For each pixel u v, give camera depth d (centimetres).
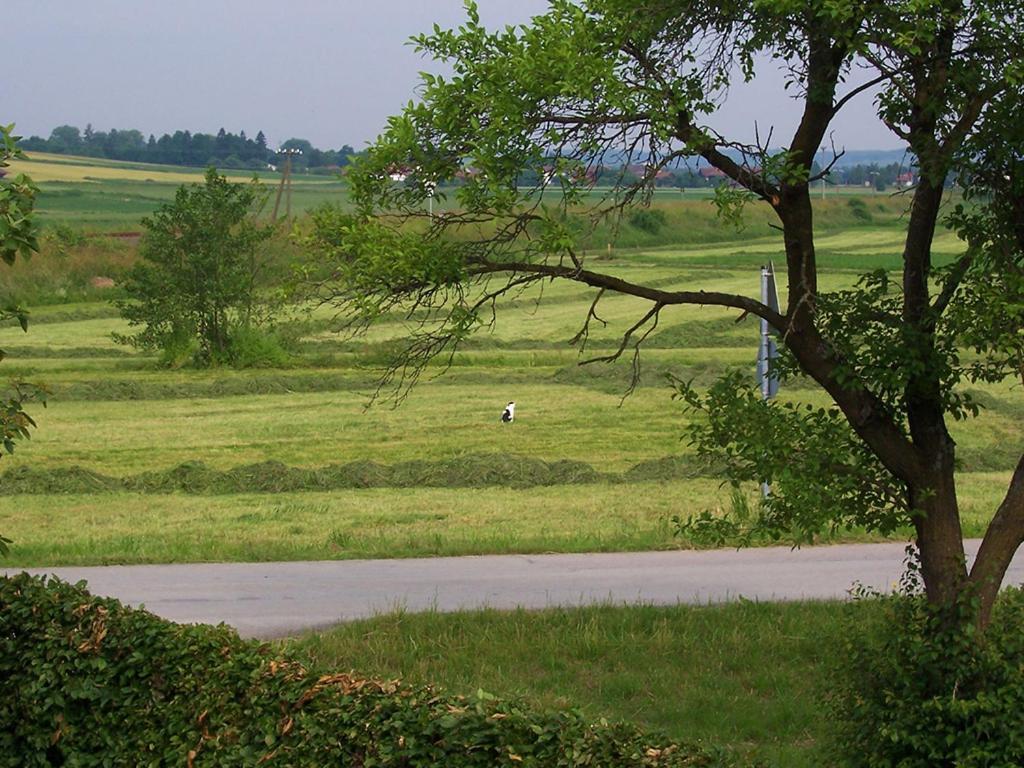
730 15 1358
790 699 1686
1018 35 1289
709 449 1440
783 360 1479
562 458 4206
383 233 1330
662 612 2102
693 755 976
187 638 1248
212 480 3809
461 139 1338
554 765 972
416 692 1079
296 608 2230
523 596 2306
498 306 8781
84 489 3738
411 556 2705
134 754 1225
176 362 6594
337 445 4528
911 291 1370
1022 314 1245
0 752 1363
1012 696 1115
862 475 1367
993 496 3375
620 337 7456
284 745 1088
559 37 1279
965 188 1383
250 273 6662
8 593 1419
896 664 1175
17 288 8988
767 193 1364
